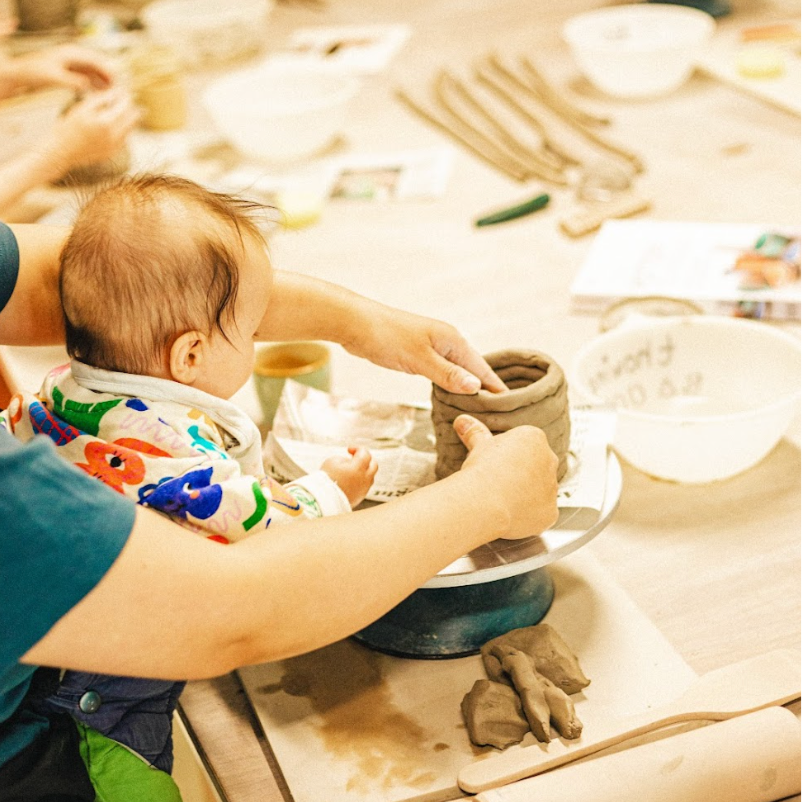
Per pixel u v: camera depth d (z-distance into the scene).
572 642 0.90
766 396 1.11
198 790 0.92
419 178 1.83
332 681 0.89
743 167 1.70
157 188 0.82
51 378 0.87
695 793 0.70
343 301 1.02
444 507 0.73
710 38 2.21
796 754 0.72
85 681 0.76
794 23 2.21
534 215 1.67
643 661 0.86
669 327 1.14
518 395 0.87
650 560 0.99
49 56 1.83
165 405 0.81
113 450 0.78
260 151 1.88
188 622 0.61
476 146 1.90
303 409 1.09
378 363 1.02
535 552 0.85
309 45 2.52
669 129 1.87
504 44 2.37
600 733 0.77
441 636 0.90
